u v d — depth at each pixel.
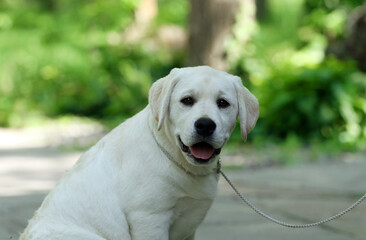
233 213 6.22
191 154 3.48
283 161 9.46
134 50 15.36
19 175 8.35
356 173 8.49
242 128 3.65
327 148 10.41
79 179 3.76
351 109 11.04
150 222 3.57
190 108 3.51
